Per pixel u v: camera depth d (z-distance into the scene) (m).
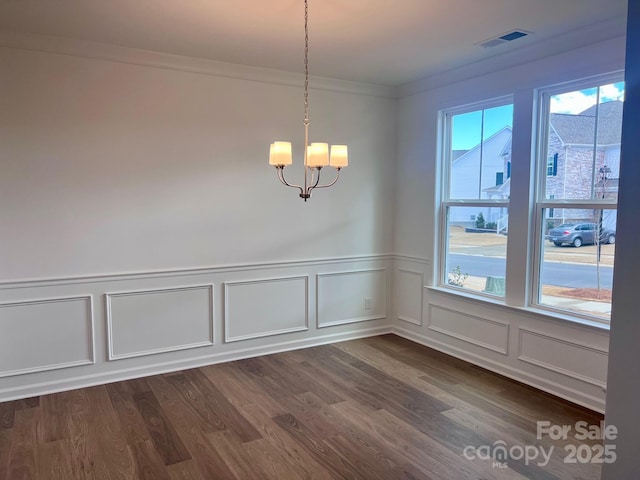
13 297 3.38
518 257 3.71
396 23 3.02
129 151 3.67
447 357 4.32
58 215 3.47
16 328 3.41
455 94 4.20
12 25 3.08
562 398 3.42
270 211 4.29
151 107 3.72
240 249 4.19
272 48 3.54
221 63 3.90
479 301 4.03
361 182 4.77
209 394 3.50
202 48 3.54
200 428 2.99
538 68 3.49
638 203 1.32
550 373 3.52
